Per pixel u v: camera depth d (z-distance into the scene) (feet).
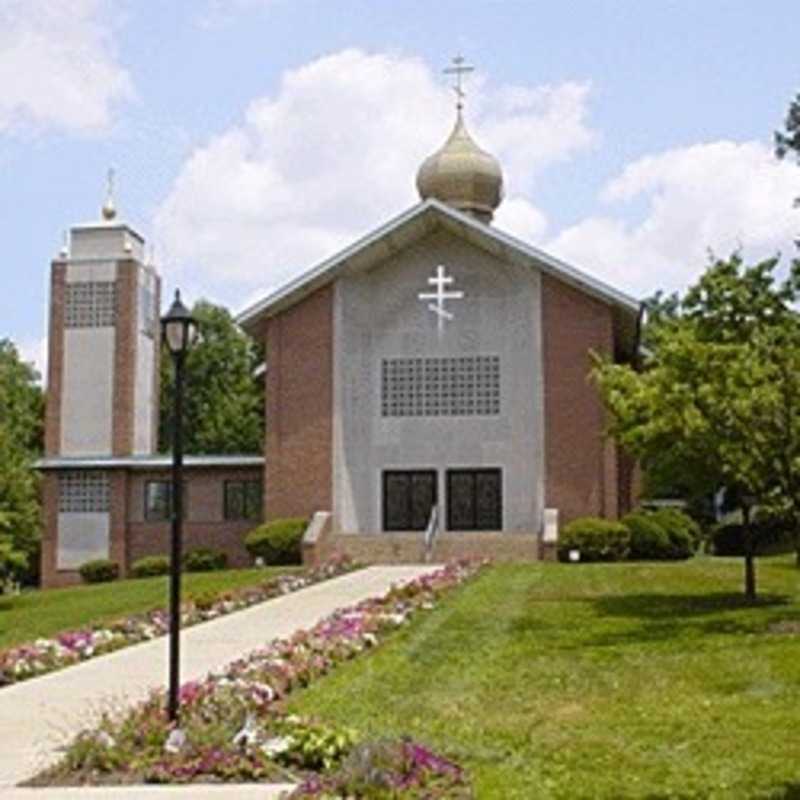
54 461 144.05
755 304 66.95
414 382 130.52
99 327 161.48
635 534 117.70
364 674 50.67
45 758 35.50
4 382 222.07
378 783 29.53
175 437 40.60
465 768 32.68
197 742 34.42
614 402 73.97
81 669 55.42
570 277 125.49
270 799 29.89
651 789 30.22
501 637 61.36
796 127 39.88
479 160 151.12
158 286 173.06
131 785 31.94
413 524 128.88
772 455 65.67
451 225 128.26
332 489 126.82
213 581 100.48
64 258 163.02
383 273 131.75
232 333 246.88
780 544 127.65
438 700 44.14
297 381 129.29
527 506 126.93
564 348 126.21
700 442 67.97
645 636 59.98
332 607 78.33
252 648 60.39
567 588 84.69
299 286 128.16
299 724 35.73
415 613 71.61
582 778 31.48
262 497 140.87
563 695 44.65
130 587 104.42
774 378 64.85
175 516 39.65
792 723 38.22
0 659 55.16
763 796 29.43
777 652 52.80
